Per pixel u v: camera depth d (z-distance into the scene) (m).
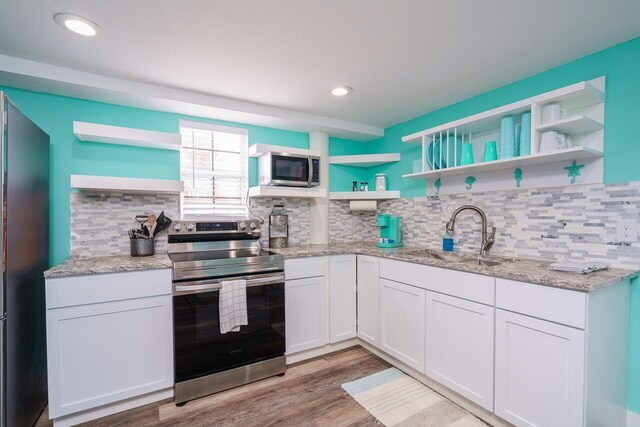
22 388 1.61
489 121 2.11
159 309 1.92
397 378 2.23
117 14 1.45
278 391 2.08
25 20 1.48
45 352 1.94
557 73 1.99
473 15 1.48
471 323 1.78
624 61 1.69
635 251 1.63
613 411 1.54
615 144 1.71
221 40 1.68
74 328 1.70
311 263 2.52
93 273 1.73
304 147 3.20
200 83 2.22
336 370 2.36
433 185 2.79
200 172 2.71
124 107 2.38
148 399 1.94
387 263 2.41
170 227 2.43
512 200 2.18
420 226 2.91
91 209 2.22
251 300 2.18
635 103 1.65
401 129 3.17
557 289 1.41
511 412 1.58
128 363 1.84
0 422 1.40
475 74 2.11
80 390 1.72
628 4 1.39
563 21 1.52
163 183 2.20
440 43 1.72
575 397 1.34
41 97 2.11
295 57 1.87
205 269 2.03
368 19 1.51
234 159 2.86
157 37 1.64
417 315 2.13
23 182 1.64
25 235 1.67
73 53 1.79
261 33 1.62
